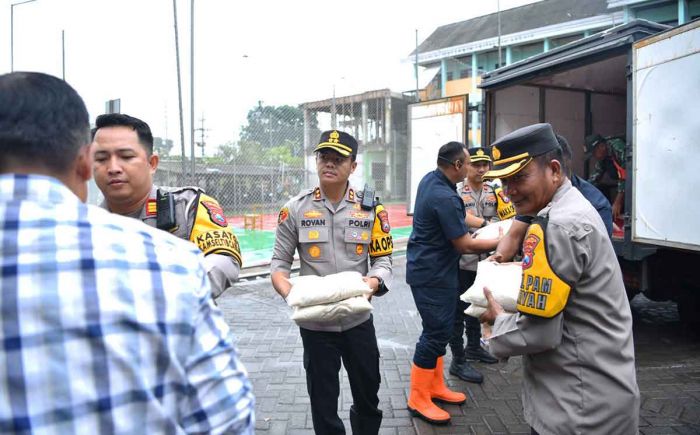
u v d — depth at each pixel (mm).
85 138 990
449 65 23688
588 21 19203
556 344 1612
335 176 2572
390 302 6488
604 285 1612
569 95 7566
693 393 3674
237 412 945
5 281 790
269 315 5891
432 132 8523
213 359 936
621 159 6078
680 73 3785
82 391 776
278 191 11852
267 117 11211
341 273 2436
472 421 3271
